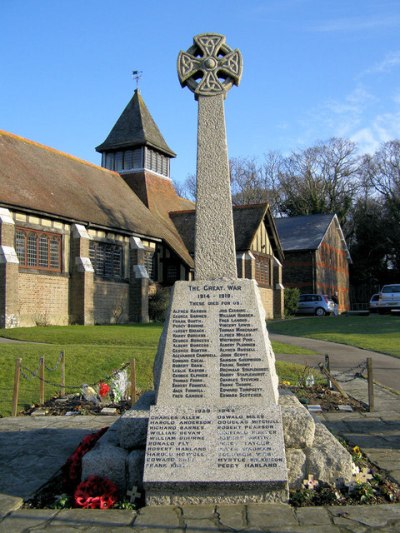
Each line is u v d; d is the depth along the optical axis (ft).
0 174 79.51
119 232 95.91
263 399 18.49
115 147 122.21
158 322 99.55
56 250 85.15
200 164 21.08
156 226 109.29
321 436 19.10
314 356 55.16
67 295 86.48
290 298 130.82
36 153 96.07
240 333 19.02
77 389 39.14
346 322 96.27
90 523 15.51
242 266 108.99
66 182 95.25
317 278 148.05
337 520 15.47
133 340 63.16
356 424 28.43
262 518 15.61
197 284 19.57
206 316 19.20
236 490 16.76
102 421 30.09
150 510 16.33
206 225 20.65
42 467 21.31
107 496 17.11
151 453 17.19
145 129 122.11
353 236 204.03
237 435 17.48
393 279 193.26
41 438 26.08
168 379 18.74
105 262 94.89
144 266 101.35
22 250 78.79
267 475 16.71
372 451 22.77
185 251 111.75
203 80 21.66
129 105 126.21
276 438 17.39
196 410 18.06
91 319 87.71
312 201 204.95
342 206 202.90
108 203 100.94
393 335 74.79
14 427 28.60
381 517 15.70
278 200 218.79
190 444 17.33
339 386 38.19
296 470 17.92
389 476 19.33
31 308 79.66
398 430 26.99
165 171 130.41
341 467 17.98
